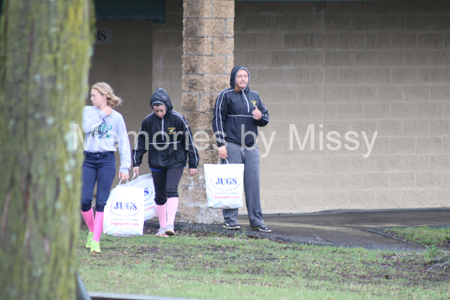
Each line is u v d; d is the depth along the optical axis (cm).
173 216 3053
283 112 4281
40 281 1022
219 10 3416
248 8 4222
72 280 1070
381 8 4288
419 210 4275
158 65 4200
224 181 3128
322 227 3506
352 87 4312
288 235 3194
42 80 1027
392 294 2095
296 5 4250
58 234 1038
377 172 4359
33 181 1020
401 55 4328
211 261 2562
